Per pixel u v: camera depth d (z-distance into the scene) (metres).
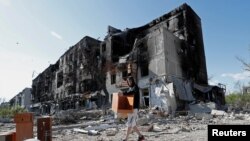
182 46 32.44
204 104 25.09
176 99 25.39
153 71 28.25
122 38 39.38
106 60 37.34
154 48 29.19
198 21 38.47
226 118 16.77
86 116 21.53
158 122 14.46
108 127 11.45
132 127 5.67
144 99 28.44
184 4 34.59
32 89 75.12
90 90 40.38
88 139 7.47
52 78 60.72
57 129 11.30
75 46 49.31
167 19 36.59
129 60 31.73
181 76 29.62
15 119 3.65
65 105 48.34
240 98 45.94
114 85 33.69
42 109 61.56
